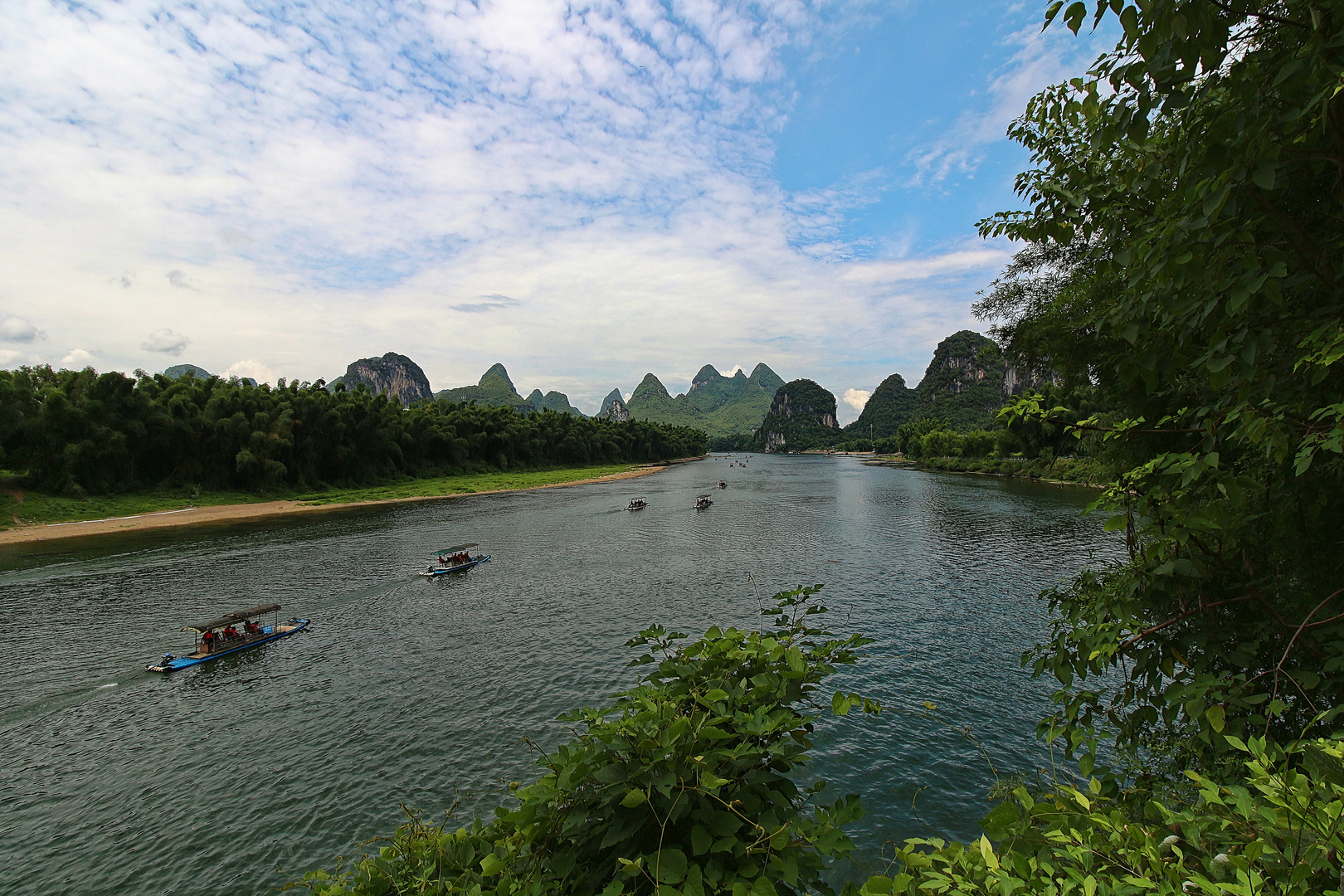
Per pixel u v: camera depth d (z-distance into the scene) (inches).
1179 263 146.7
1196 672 171.5
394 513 2434.8
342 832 499.2
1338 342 124.3
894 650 828.6
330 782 566.6
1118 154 204.7
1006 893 99.5
